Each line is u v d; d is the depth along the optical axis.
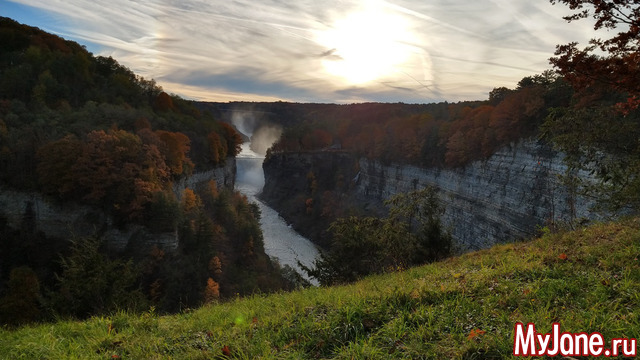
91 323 7.64
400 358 4.82
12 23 119.69
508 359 4.49
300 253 95.69
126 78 117.06
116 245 53.88
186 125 107.00
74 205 54.47
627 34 8.77
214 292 51.78
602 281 6.43
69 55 104.62
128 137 60.72
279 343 5.59
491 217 66.56
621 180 13.20
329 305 6.92
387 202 26.39
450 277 8.31
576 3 9.12
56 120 70.44
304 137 163.62
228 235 73.94
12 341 7.07
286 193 148.12
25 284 39.59
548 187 53.62
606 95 30.41
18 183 54.28
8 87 82.00
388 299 6.80
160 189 57.59
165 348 5.90
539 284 6.69
